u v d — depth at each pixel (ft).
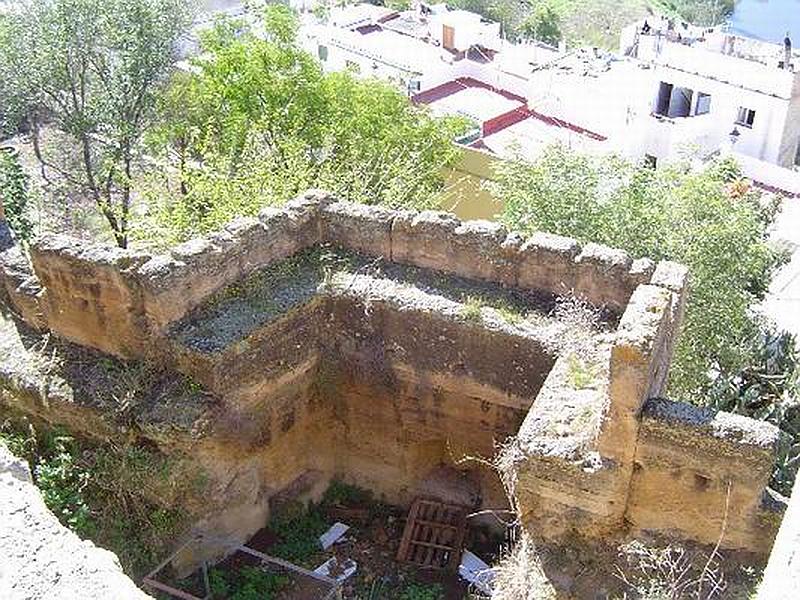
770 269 77.87
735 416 36.47
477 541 50.19
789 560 22.24
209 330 45.83
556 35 188.44
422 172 84.23
